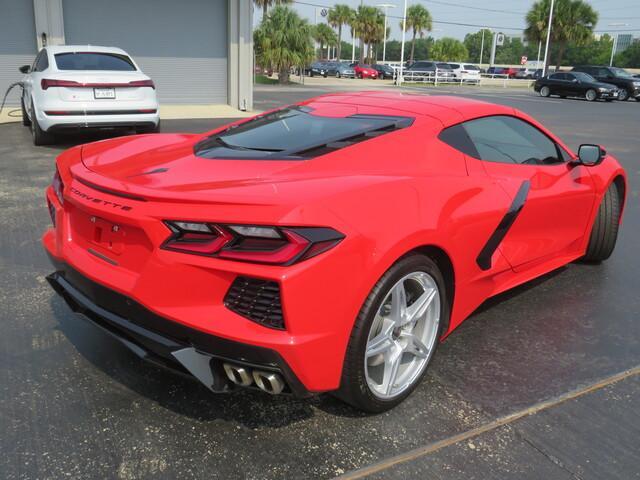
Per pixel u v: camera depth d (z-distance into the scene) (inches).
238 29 578.6
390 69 1924.2
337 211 80.6
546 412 96.0
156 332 83.8
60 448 84.1
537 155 136.5
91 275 90.1
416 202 91.9
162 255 79.7
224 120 490.3
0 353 110.7
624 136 503.5
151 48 571.8
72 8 533.0
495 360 113.3
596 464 83.7
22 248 169.6
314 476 79.9
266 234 75.9
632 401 100.0
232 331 77.2
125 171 98.0
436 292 98.0
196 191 82.4
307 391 82.4
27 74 398.6
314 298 77.5
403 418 93.4
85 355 111.2
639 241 194.9
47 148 336.5
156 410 94.2
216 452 84.3
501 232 113.0
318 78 1728.6
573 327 129.0
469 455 84.8
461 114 118.2
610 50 3791.8
